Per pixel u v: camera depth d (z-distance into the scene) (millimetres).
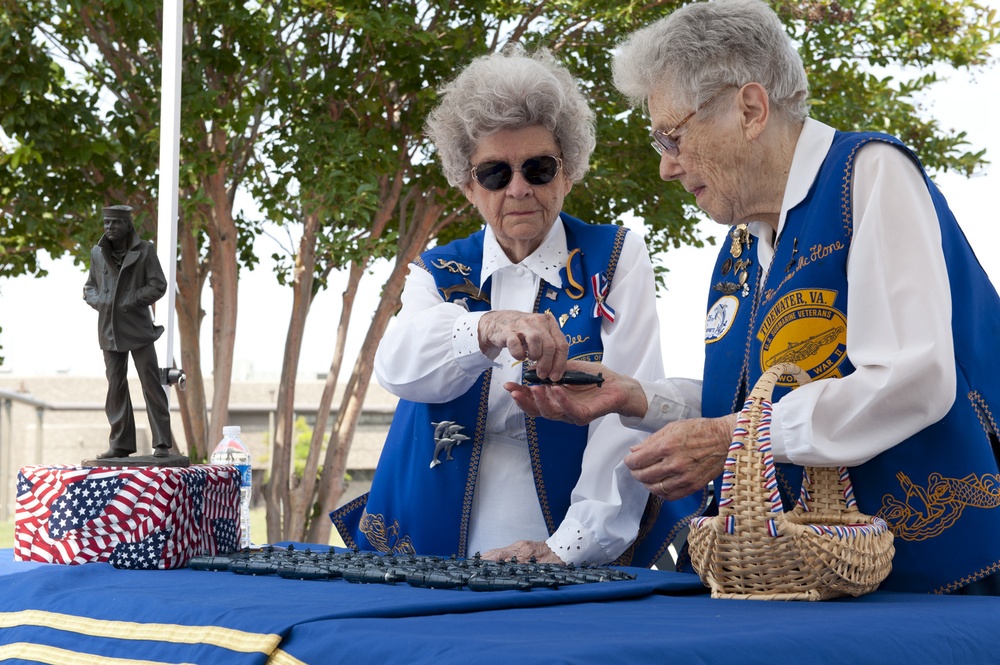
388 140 6016
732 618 1236
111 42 6121
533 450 2344
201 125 5961
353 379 6527
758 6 1871
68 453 19812
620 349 2359
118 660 1309
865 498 1729
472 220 6973
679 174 1942
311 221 6348
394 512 2506
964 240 1819
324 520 6539
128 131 6336
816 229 1783
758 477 1508
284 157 6195
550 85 2270
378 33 5703
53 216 6562
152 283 2133
